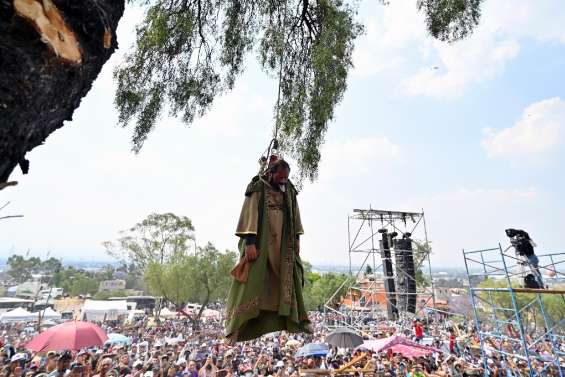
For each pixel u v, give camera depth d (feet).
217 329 91.86
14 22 4.39
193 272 114.62
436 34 14.44
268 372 36.91
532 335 48.34
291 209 8.50
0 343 46.80
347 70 14.17
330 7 14.61
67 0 5.02
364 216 71.82
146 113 13.30
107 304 124.06
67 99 5.51
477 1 13.70
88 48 5.42
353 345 40.32
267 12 15.61
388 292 65.51
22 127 4.77
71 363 29.86
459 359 41.98
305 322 7.95
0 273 294.25
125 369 34.06
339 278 159.02
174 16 13.52
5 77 4.25
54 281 289.74
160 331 80.43
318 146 14.96
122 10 6.45
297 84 15.56
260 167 9.35
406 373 37.50
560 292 28.53
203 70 14.53
